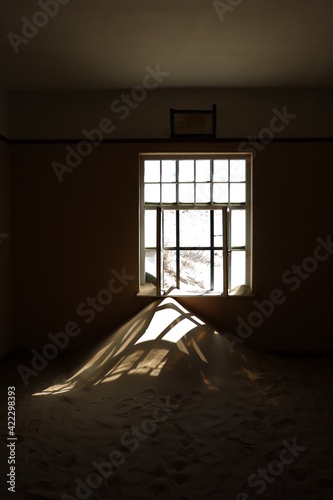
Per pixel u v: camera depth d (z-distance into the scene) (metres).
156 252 4.29
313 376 3.66
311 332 4.25
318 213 4.21
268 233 4.23
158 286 4.25
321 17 2.83
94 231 4.29
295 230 4.22
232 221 4.39
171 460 2.29
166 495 2.03
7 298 4.23
